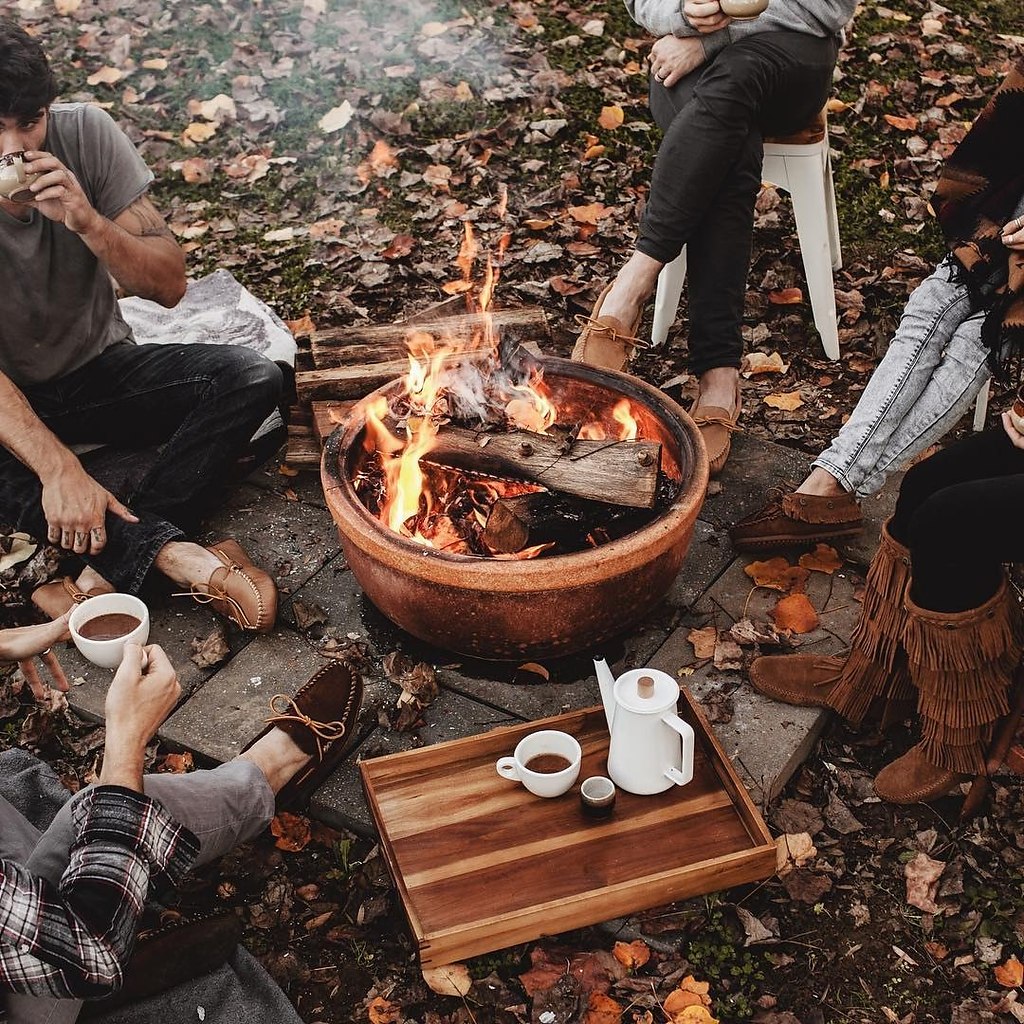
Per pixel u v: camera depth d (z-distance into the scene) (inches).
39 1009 69.7
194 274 168.2
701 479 100.3
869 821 96.0
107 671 108.3
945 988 84.5
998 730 90.9
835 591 113.7
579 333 151.8
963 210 92.8
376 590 101.1
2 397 106.4
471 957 85.0
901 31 208.2
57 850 72.5
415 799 93.7
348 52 212.5
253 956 83.8
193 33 220.7
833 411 139.8
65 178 101.5
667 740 90.6
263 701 104.6
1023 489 80.8
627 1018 82.6
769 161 136.6
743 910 88.5
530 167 183.3
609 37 212.2
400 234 172.7
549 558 93.7
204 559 110.0
